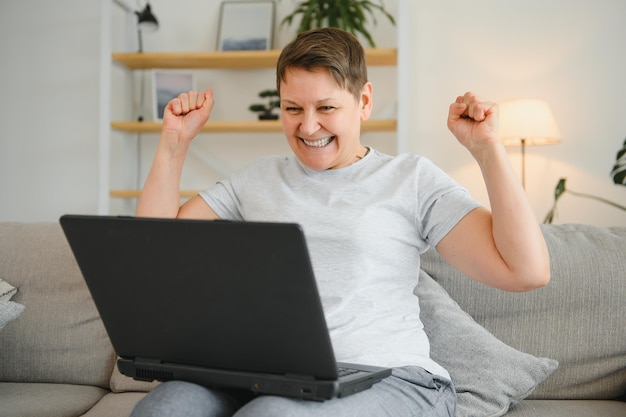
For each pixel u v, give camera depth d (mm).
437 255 1943
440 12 3848
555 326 1840
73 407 1749
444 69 3850
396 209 1405
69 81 4051
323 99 1360
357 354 1303
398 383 1245
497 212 1269
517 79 3799
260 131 3873
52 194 4066
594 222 3742
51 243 2070
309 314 1009
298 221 1429
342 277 1364
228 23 3881
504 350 1719
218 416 1111
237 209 1587
